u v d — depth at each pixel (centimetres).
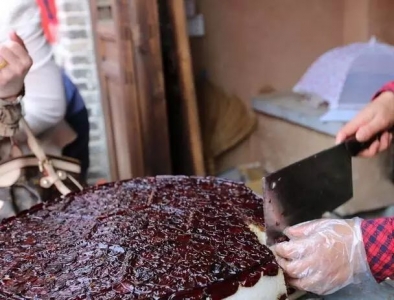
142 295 83
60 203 120
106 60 201
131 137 192
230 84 250
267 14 246
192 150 190
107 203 117
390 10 246
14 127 126
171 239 98
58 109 153
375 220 94
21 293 86
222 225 104
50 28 203
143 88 183
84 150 198
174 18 178
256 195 118
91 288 86
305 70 259
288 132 229
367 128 125
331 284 93
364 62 211
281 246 96
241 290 88
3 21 141
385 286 102
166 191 122
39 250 100
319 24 254
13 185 127
